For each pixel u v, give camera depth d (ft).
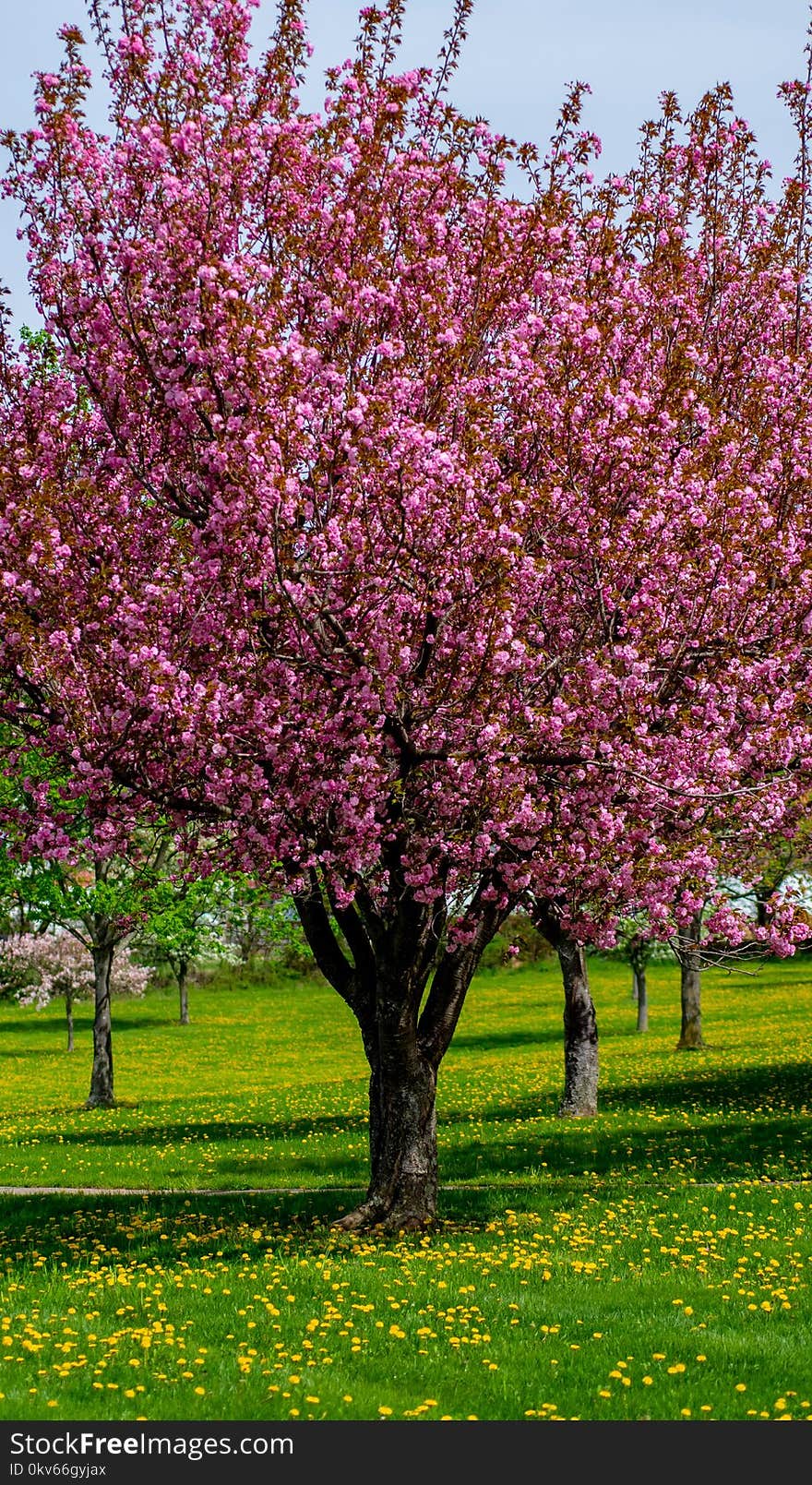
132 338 43.88
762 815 51.78
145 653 42.37
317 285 45.29
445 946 56.18
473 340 45.50
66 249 44.75
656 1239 50.01
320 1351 35.40
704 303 59.31
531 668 46.29
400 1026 54.24
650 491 47.21
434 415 46.37
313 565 43.65
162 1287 42.91
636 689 45.37
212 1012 254.06
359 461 42.83
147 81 43.98
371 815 44.60
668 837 50.16
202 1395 32.04
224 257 43.78
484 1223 55.31
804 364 57.62
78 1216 62.85
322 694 44.19
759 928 48.42
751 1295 40.93
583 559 48.80
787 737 49.14
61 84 43.57
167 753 46.57
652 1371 34.12
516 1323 38.40
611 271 52.29
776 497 53.78
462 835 47.65
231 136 43.78
